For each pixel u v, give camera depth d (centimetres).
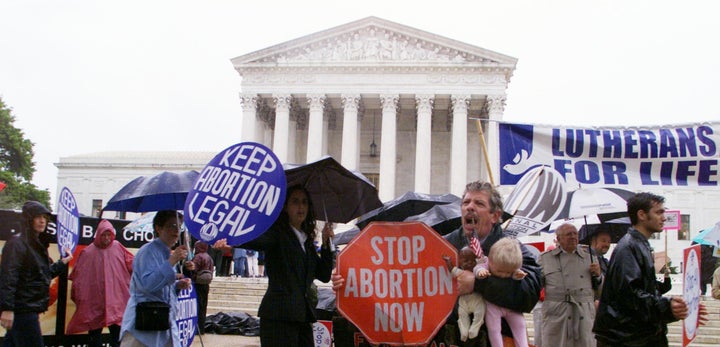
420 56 5706
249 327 1755
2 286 885
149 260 796
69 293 1252
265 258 734
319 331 1139
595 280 1043
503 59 5609
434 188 6334
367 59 5719
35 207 935
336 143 6462
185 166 6925
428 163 5547
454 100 5612
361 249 675
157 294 797
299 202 740
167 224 820
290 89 5734
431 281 660
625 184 1012
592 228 1163
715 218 6184
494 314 637
